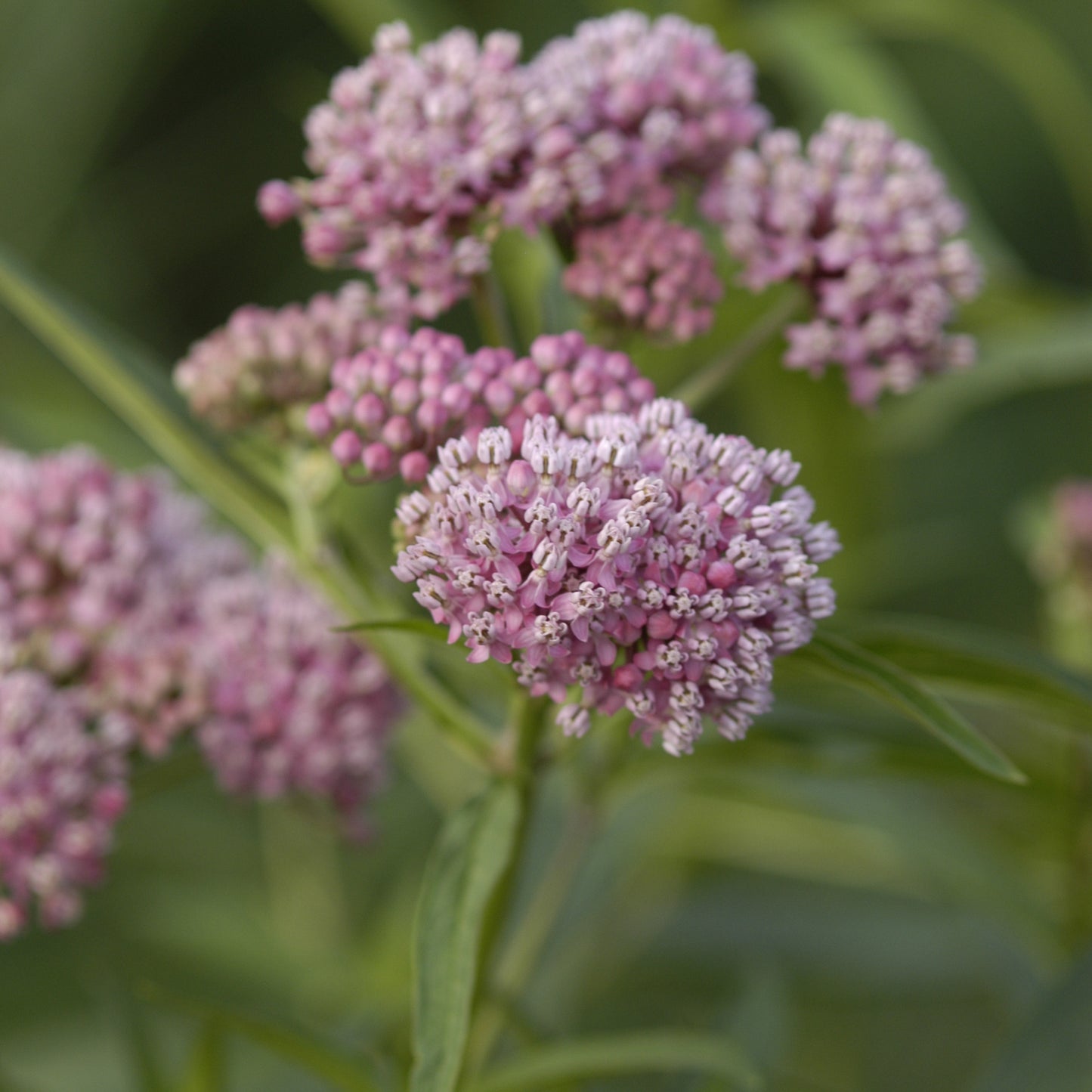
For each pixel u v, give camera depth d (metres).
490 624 0.56
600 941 0.67
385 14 0.68
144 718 0.61
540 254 0.67
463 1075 0.61
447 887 0.58
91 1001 0.69
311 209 0.60
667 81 0.61
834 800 0.64
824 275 0.61
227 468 0.61
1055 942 0.64
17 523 0.62
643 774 0.62
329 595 0.61
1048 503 0.69
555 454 0.56
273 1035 0.60
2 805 0.59
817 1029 0.69
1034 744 0.67
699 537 0.56
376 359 0.59
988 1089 0.59
